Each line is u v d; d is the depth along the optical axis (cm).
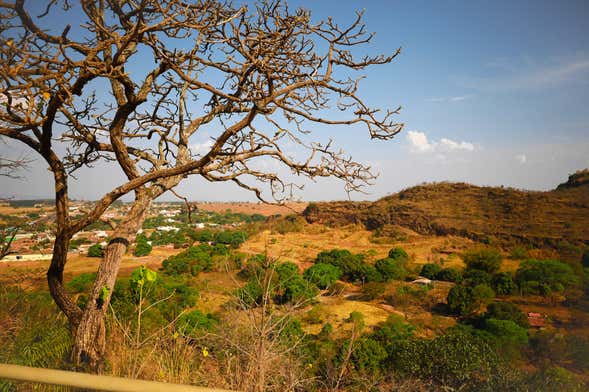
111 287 411
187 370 294
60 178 410
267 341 288
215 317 1100
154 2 327
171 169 400
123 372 309
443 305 2538
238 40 365
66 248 408
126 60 420
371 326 2020
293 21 402
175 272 3538
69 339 404
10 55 291
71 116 437
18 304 445
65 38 354
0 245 419
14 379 120
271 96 368
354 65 420
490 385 626
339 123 415
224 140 378
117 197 409
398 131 411
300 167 444
